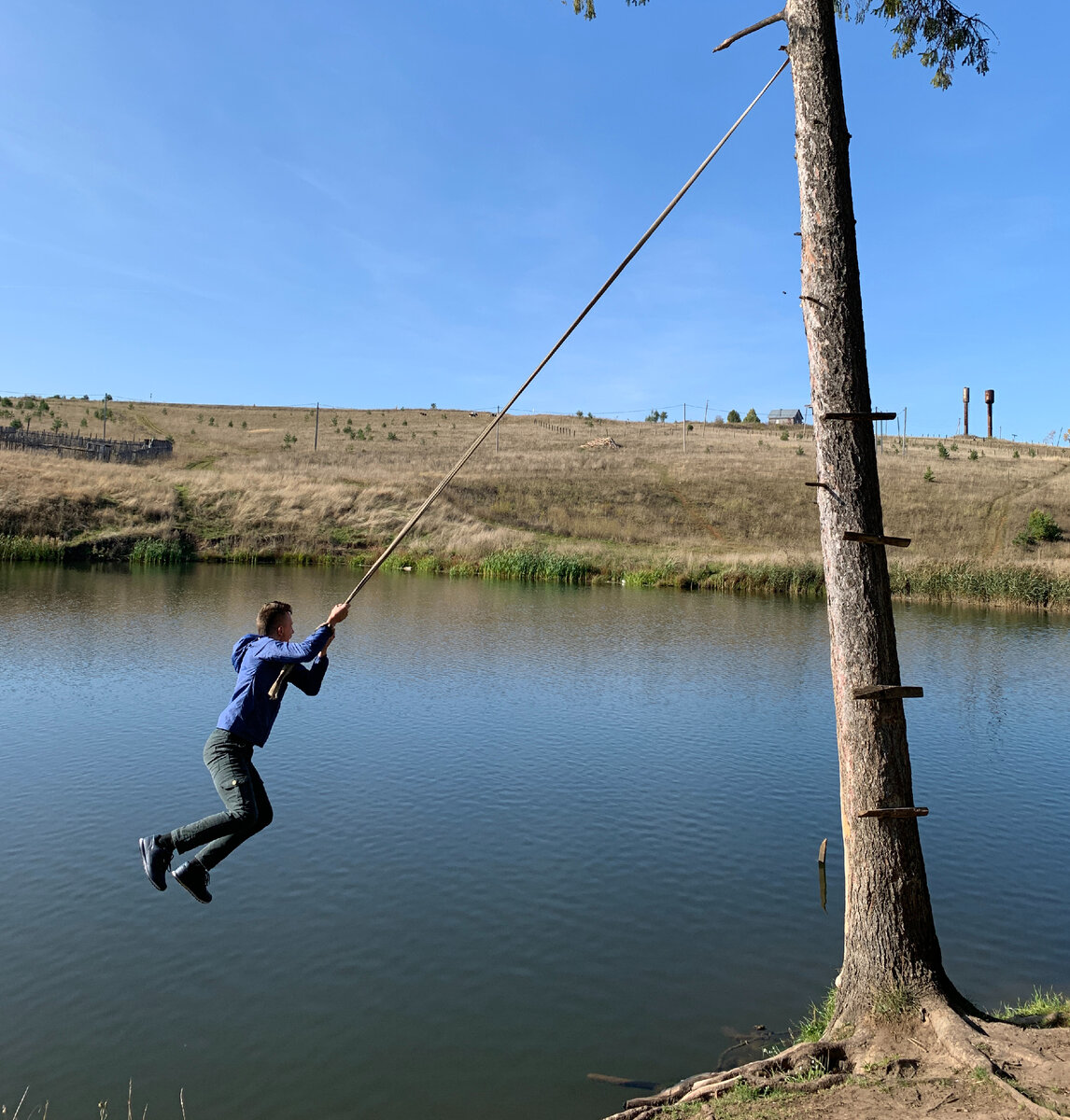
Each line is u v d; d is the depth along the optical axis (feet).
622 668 67.77
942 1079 14.71
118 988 21.80
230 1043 19.62
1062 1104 13.48
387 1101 17.61
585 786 38.52
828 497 18.69
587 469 239.71
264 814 16.98
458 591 122.11
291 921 25.52
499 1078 18.34
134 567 135.33
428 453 278.46
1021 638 90.17
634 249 16.96
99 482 165.99
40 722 46.37
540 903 26.91
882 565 18.39
